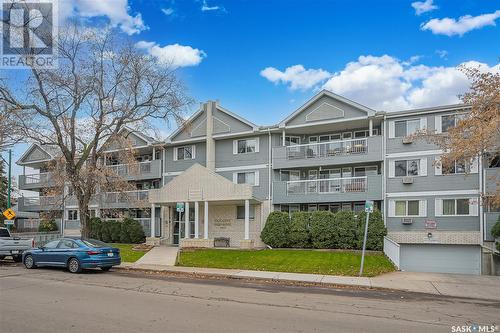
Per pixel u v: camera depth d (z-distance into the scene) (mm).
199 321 8539
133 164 27516
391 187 27828
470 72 14734
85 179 25562
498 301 12055
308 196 29797
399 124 28000
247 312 9539
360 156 28688
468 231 25750
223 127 33469
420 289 13867
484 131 13500
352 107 28859
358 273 17266
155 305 10242
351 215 26219
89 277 15891
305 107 30297
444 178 26578
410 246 27312
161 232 34344
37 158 45406
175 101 25734
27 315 8922
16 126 22766
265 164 31781
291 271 17828
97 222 35938
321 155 29938
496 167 25047
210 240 29172
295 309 10016
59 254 17625
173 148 36594
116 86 24484
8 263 21062
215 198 29109
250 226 31328
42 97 23406
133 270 18547
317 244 26594
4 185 46594
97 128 24500
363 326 8352
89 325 8070
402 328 8258
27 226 48625
